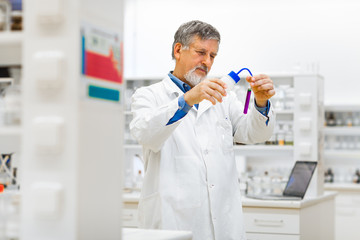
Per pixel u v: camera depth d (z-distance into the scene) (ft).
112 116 6.31
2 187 9.69
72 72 5.48
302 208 13.51
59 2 5.41
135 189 17.53
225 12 26.86
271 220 13.38
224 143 9.60
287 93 19.33
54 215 5.43
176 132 9.36
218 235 9.18
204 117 9.60
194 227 9.12
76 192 5.45
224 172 9.44
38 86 5.49
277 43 26.32
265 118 9.36
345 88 25.72
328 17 25.90
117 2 6.53
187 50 9.37
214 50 9.43
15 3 6.32
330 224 16.90
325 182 25.18
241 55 26.61
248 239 13.57
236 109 10.15
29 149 5.56
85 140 5.65
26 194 5.56
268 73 19.01
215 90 8.32
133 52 27.89
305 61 26.03
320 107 17.48
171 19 27.55
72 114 5.47
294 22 26.18
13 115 6.11
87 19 5.72
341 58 25.77
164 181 9.12
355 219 22.86
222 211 9.30
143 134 8.50
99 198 5.97
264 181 16.16
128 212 14.19
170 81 9.72
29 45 5.57
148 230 7.61
